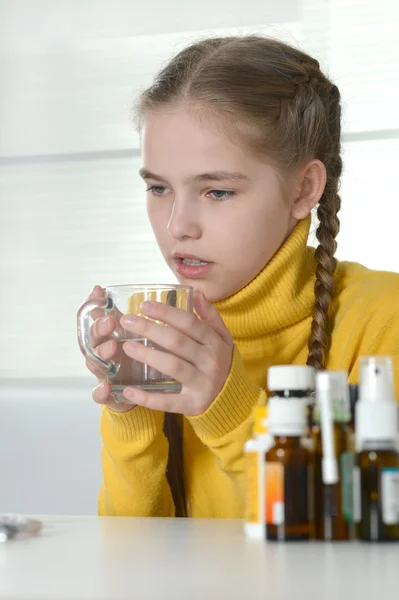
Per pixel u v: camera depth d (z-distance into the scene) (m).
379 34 3.00
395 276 1.57
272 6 3.06
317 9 3.04
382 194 2.98
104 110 3.20
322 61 2.96
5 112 3.27
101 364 1.09
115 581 0.66
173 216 1.36
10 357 3.18
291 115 1.44
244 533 0.91
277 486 0.83
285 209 1.44
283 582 0.65
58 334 3.16
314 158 1.51
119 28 3.19
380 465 0.82
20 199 3.24
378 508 0.82
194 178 1.36
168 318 1.08
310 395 0.86
